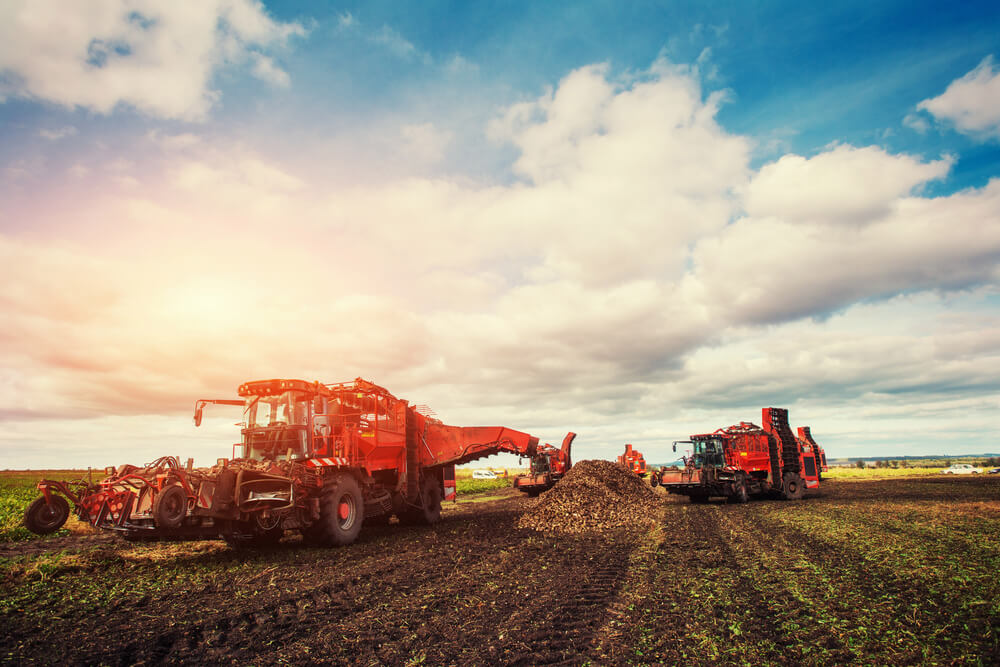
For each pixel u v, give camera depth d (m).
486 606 7.02
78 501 10.43
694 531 13.95
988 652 5.21
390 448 15.52
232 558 10.78
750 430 25.09
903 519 14.71
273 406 12.73
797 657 5.18
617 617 6.48
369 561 10.29
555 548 11.71
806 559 9.62
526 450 21.25
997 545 10.54
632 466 34.66
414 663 5.13
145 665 5.16
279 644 5.70
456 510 22.27
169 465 10.92
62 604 7.21
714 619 6.33
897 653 5.22
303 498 11.81
